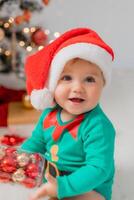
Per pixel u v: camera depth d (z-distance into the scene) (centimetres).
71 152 95
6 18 155
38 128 107
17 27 162
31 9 153
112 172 99
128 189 109
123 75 176
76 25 172
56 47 96
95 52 90
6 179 109
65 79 94
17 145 129
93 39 93
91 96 92
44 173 106
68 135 96
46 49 97
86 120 94
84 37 94
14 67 167
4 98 157
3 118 142
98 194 96
